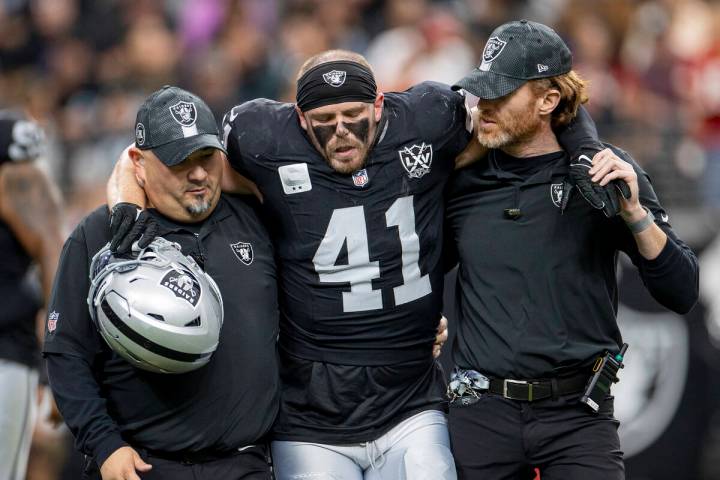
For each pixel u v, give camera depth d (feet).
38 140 64.39
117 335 48.91
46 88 139.64
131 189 52.70
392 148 53.67
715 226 93.04
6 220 63.62
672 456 86.74
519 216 53.93
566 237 53.52
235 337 52.26
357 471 55.21
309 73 52.42
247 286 53.11
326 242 53.88
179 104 51.55
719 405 87.20
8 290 63.87
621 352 54.60
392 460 54.95
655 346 86.79
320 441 54.85
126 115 126.11
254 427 52.47
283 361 55.93
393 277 54.29
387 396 55.16
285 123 53.98
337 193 53.62
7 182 63.52
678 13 126.11
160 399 51.57
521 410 53.57
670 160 104.83
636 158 104.78
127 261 49.57
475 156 55.21
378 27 134.51
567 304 53.47
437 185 54.80
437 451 54.34
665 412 86.84
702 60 119.55
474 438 54.13
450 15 128.57
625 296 86.74
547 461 53.98
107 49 142.10
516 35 53.21
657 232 51.72
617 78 120.67
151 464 51.90
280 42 137.39
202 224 53.21
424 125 53.98
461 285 55.47
